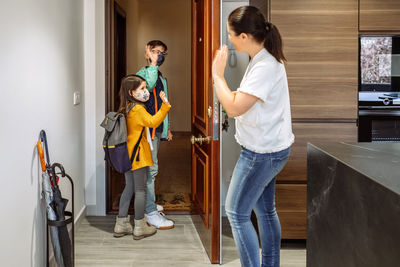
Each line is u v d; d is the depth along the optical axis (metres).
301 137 3.28
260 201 2.60
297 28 3.21
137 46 9.39
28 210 2.49
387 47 3.26
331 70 3.24
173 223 3.86
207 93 3.10
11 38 2.21
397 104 3.28
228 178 4.14
